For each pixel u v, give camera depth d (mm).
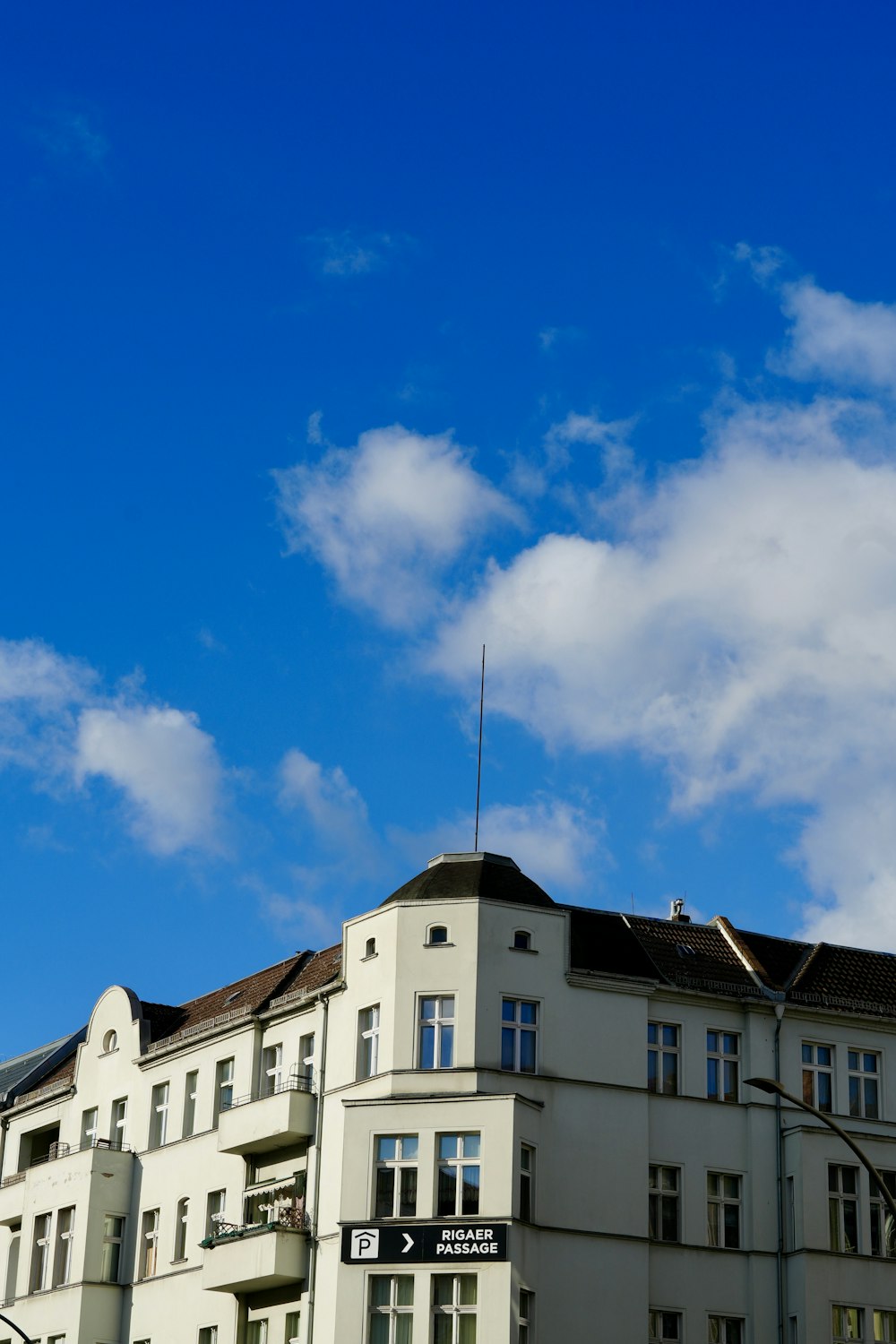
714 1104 55969
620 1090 54562
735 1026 57281
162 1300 60594
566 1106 53688
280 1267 54156
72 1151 67688
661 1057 56156
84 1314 61625
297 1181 56875
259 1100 57531
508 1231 50250
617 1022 55344
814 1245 54156
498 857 57000
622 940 58094
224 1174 59688
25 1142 72375
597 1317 51781
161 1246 61750
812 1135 55469
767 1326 53875
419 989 54156
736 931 61156
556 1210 52438
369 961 55844
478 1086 52688
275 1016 59812
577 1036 54656
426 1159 51688
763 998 57375
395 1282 51000
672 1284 53469
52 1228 65062
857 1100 57531
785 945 61844
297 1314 54844
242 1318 56688
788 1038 57438
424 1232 50969
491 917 54719
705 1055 56594
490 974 54125
